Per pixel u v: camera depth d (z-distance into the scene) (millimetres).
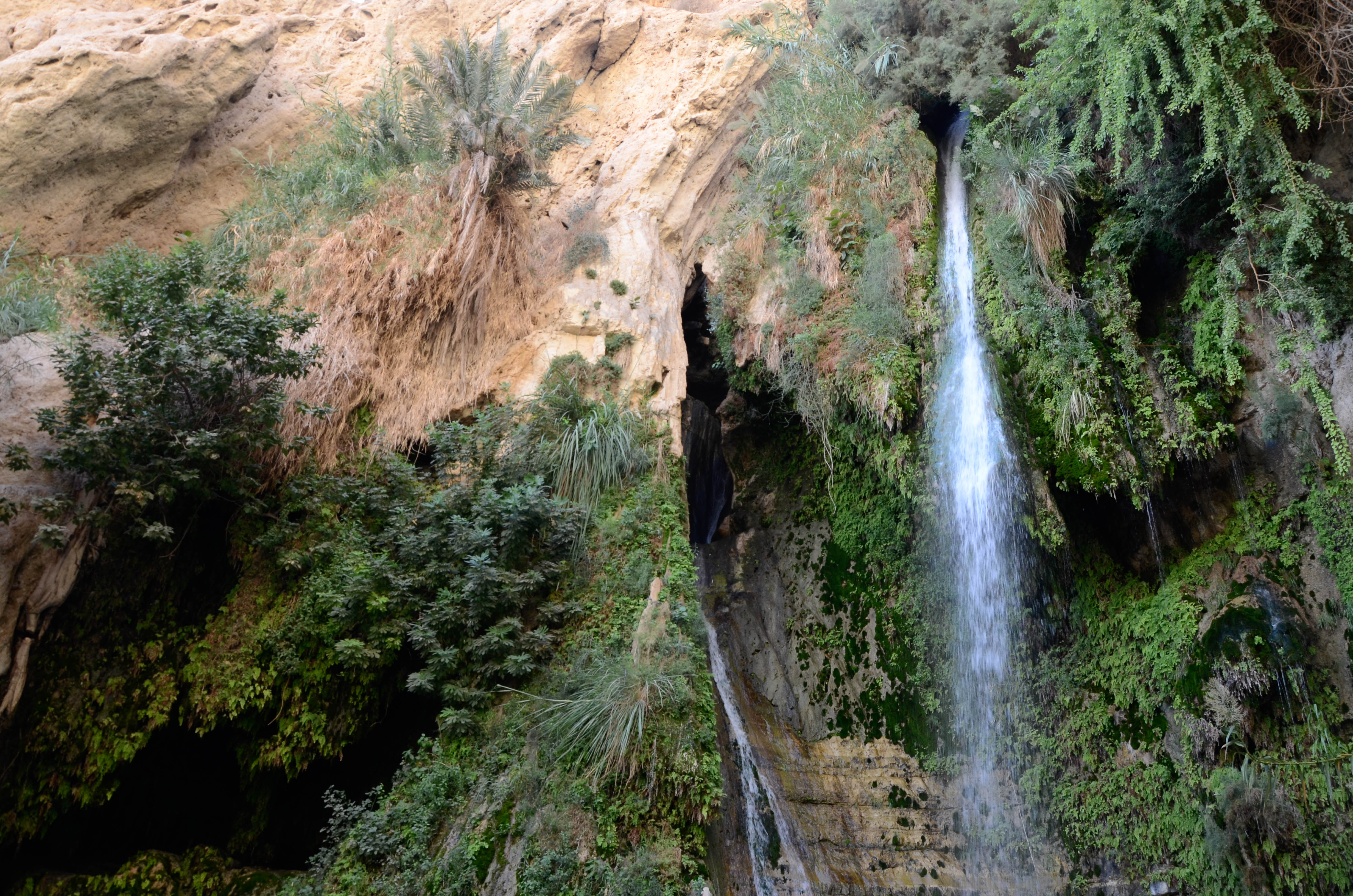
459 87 8266
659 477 7258
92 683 5594
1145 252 8516
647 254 8891
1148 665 7527
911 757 8211
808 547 9773
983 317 8406
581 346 8031
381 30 10938
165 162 8594
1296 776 6480
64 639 5566
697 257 10000
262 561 6258
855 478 9469
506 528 6297
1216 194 7750
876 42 10031
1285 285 7098
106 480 5613
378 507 6527
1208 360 7738
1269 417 7535
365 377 7234
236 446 6109
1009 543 7797
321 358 6992
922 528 8742
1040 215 8344
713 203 10281
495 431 7090
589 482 6992
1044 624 7992
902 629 8703
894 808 7910
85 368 5633
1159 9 6992
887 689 8578
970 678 8164
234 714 5723
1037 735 7809
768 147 10156
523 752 5484
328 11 10969
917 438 8195
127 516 5805
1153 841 6992
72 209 8000
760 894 6547
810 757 8375
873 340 8344
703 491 11680
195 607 6141
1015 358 8047
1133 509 8070
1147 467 7566
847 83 10125
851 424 8820
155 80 8219
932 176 9430
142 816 6086
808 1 11500
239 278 6664
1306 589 7215
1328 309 7172
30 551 5395
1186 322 8250
